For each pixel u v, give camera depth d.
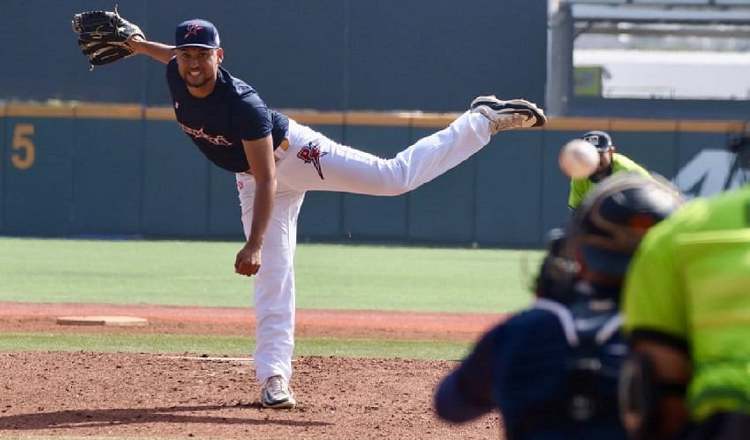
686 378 9.77
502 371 10.90
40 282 66.38
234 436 24.70
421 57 112.81
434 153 28.58
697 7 125.12
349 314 54.19
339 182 28.25
